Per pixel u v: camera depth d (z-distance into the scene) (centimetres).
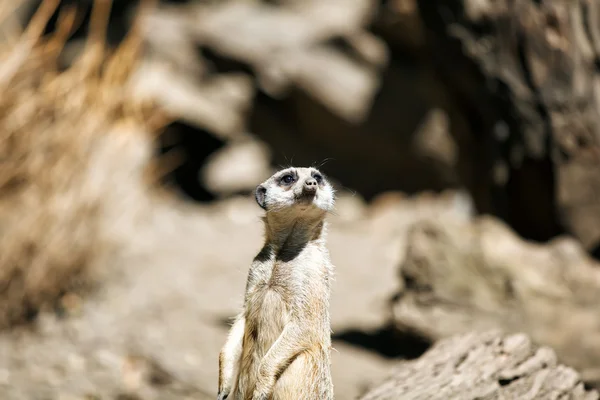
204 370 951
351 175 2134
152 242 1469
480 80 1135
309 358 512
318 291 529
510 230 1191
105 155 1328
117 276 1277
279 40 2155
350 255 1517
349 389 884
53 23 2092
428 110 2002
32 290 1141
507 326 927
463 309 954
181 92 2075
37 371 939
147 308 1159
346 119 2067
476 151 1208
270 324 532
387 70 2042
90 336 1040
